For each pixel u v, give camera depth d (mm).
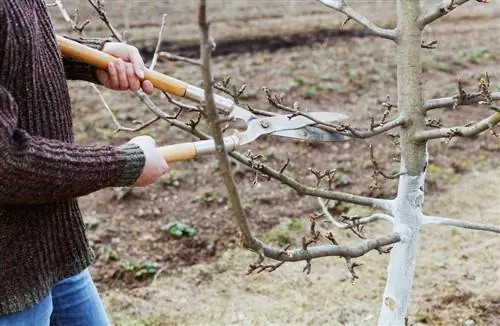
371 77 7785
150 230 4539
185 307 3729
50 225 1948
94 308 2367
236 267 4078
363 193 5078
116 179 1842
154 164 1896
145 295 3820
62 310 2305
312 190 2297
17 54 1756
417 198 2383
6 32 1729
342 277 3943
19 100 1804
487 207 4797
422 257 4141
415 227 2396
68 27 8617
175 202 4914
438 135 2254
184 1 10617
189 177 5289
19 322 1910
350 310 3654
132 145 1887
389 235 2334
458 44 9398
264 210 4828
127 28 8930
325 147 5914
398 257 2418
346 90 7375
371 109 6848
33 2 1885
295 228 4531
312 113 2359
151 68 2619
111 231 4500
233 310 3695
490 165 5539
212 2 10766
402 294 2449
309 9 10844
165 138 6016
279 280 3928
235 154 2238
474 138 6047
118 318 3625
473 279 3891
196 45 8594
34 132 1847
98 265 4117
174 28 9195
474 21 10695
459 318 3535
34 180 1693
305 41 9297
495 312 3580
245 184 5215
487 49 9117
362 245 2207
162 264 4168
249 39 9227
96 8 2512
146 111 6645
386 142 6012
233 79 7586
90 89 7258
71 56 2223
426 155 2367
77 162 1759
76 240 2061
